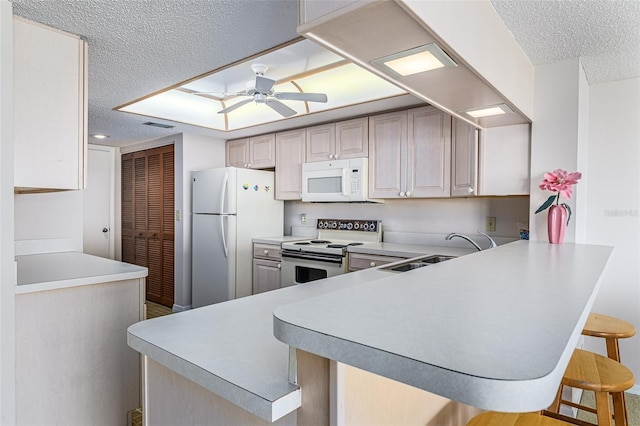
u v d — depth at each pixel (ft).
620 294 8.50
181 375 3.10
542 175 7.55
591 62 7.41
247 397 2.37
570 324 2.08
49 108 5.75
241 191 12.57
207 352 2.96
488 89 5.41
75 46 6.03
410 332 1.95
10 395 4.80
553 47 6.69
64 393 5.95
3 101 4.68
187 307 13.87
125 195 17.11
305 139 12.26
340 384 2.29
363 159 10.68
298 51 8.48
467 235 10.18
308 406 2.41
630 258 8.40
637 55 7.05
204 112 12.51
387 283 3.27
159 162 15.12
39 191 7.87
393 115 10.24
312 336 1.99
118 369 6.55
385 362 1.69
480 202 9.98
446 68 4.53
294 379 2.46
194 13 5.40
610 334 5.66
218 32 5.97
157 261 15.40
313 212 13.55
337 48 3.97
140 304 6.87
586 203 8.78
